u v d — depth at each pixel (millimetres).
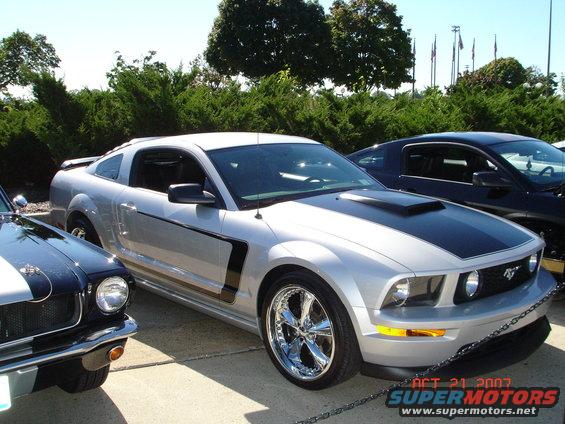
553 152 6141
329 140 10312
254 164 4656
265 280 3932
